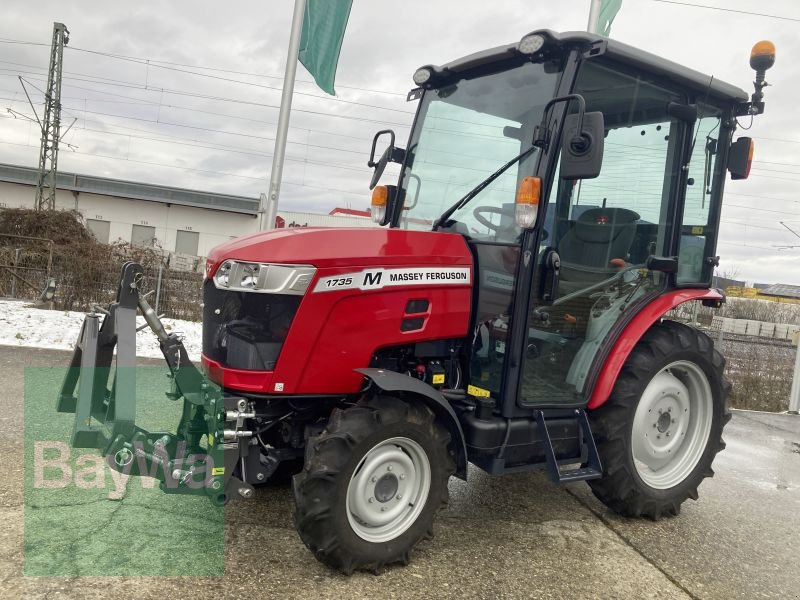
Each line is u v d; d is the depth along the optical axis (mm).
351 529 2600
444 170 3479
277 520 3084
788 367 9188
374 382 2611
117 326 2754
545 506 3645
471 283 3111
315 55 8664
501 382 2998
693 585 2822
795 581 2957
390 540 2719
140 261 10664
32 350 6605
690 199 3678
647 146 3381
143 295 2945
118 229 37531
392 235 2945
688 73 3322
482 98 3332
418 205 3586
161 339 2824
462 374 3189
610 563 2967
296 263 2695
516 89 3166
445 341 3119
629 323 3436
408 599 2500
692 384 3754
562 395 3240
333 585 2551
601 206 3238
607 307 3410
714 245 3865
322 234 2826
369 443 2604
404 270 2906
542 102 3025
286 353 2705
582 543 3164
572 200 3098
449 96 3531
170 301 10508
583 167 2666
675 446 3695
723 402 3783
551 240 3053
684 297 3637
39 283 10695
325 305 2734
